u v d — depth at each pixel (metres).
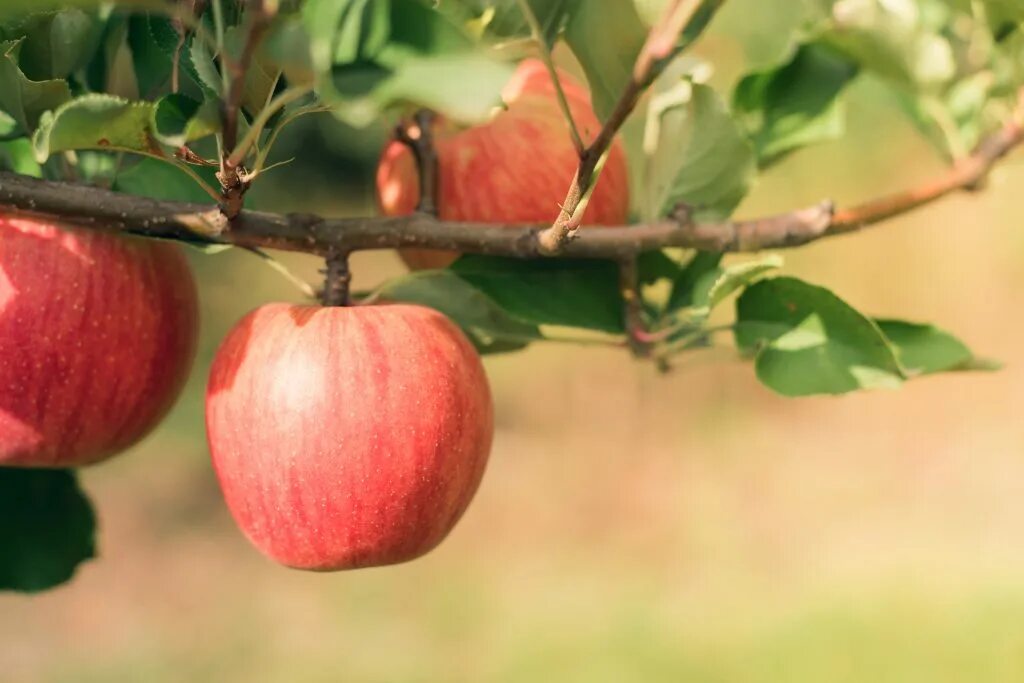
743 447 3.05
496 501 2.90
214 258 3.15
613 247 0.70
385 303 0.72
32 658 2.23
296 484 0.67
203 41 0.62
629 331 0.73
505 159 0.73
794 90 0.77
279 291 3.18
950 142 0.76
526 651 2.19
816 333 0.70
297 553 0.68
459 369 0.68
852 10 0.75
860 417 3.13
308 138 3.50
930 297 3.20
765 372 0.70
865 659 2.01
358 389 0.67
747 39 1.42
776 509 2.73
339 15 0.58
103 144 0.63
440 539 0.70
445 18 0.57
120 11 0.71
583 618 2.31
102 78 0.72
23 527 0.75
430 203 0.70
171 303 0.70
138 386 0.70
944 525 2.56
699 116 0.72
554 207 0.73
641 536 2.70
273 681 2.15
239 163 0.62
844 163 3.09
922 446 2.94
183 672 2.18
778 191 3.08
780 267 0.68
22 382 0.68
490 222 0.73
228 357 0.68
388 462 0.67
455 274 0.72
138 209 0.67
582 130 0.74
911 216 3.25
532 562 2.62
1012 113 0.74
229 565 2.62
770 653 2.07
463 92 0.57
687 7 0.60
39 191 0.67
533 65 0.75
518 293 0.72
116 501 2.79
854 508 2.71
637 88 0.61
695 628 2.21
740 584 2.41
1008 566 2.32
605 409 3.26
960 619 2.10
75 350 0.69
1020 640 2.01
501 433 3.21
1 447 0.70
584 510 2.84
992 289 3.17
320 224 0.68
